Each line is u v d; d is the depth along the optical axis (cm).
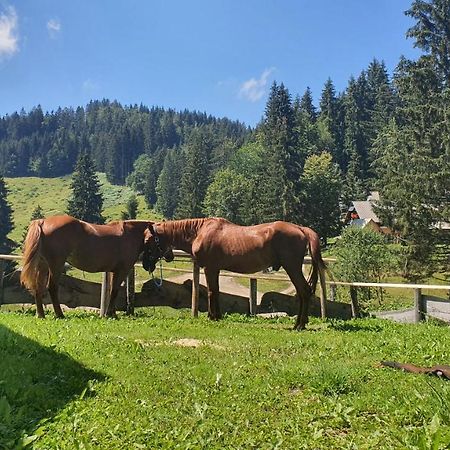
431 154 3544
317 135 10700
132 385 622
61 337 882
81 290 1561
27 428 472
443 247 3397
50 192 18112
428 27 3981
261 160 8844
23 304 1527
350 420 508
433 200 3369
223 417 524
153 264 1354
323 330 1123
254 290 1535
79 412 519
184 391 609
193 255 1295
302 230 1212
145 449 443
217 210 8269
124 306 1538
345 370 653
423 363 762
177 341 939
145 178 16988
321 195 7169
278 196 6731
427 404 527
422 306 1402
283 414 535
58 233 1204
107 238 1276
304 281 1185
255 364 741
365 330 1139
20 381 584
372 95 11444
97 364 712
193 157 9938
